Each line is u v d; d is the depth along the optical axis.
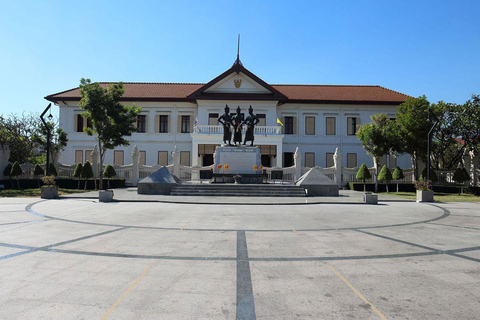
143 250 7.30
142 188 20.94
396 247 7.74
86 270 5.85
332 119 44.56
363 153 44.22
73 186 28.67
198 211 13.84
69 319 3.99
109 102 26.33
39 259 6.51
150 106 43.84
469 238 8.87
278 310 4.28
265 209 14.80
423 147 29.03
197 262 6.41
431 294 4.85
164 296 4.72
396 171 28.95
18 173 27.55
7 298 4.60
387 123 32.25
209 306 4.39
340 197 20.47
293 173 31.22
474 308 4.38
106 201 17.16
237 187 21.14
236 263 6.36
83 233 9.10
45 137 33.94
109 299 4.59
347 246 7.81
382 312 4.23
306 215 13.02
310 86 50.19
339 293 4.86
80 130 42.97
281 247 7.67
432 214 13.85
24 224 10.48
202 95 41.91
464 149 31.34
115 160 43.16
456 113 29.14
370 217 12.70
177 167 31.47
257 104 42.97
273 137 38.59
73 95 43.47
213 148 39.56
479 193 26.25
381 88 49.59
